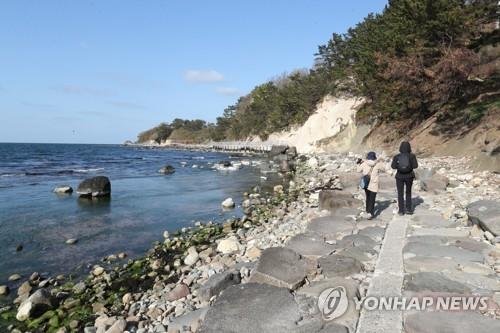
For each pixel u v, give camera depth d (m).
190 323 6.21
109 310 8.05
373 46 36.53
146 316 7.17
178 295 7.80
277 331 5.04
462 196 13.16
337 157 39.41
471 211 9.34
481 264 6.93
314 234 9.51
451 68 25.33
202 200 21.98
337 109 56.47
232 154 77.38
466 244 8.05
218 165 44.09
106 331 6.61
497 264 6.95
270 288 6.22
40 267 11.25
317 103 64.75
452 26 25.16
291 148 54.38
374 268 7.04
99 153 88.44
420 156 27.19
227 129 117.81
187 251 11.77
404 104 30.27
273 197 21.39
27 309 8.05
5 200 21.66
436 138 28.06
